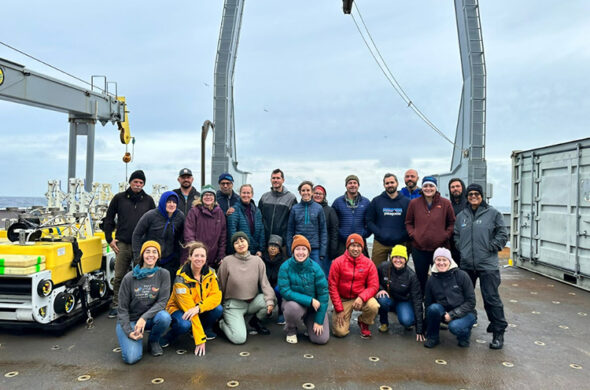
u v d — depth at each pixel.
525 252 8.59
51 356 3.75
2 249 4.18
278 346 4.09
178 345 4.08
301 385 3.23
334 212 5.41
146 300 3.76
